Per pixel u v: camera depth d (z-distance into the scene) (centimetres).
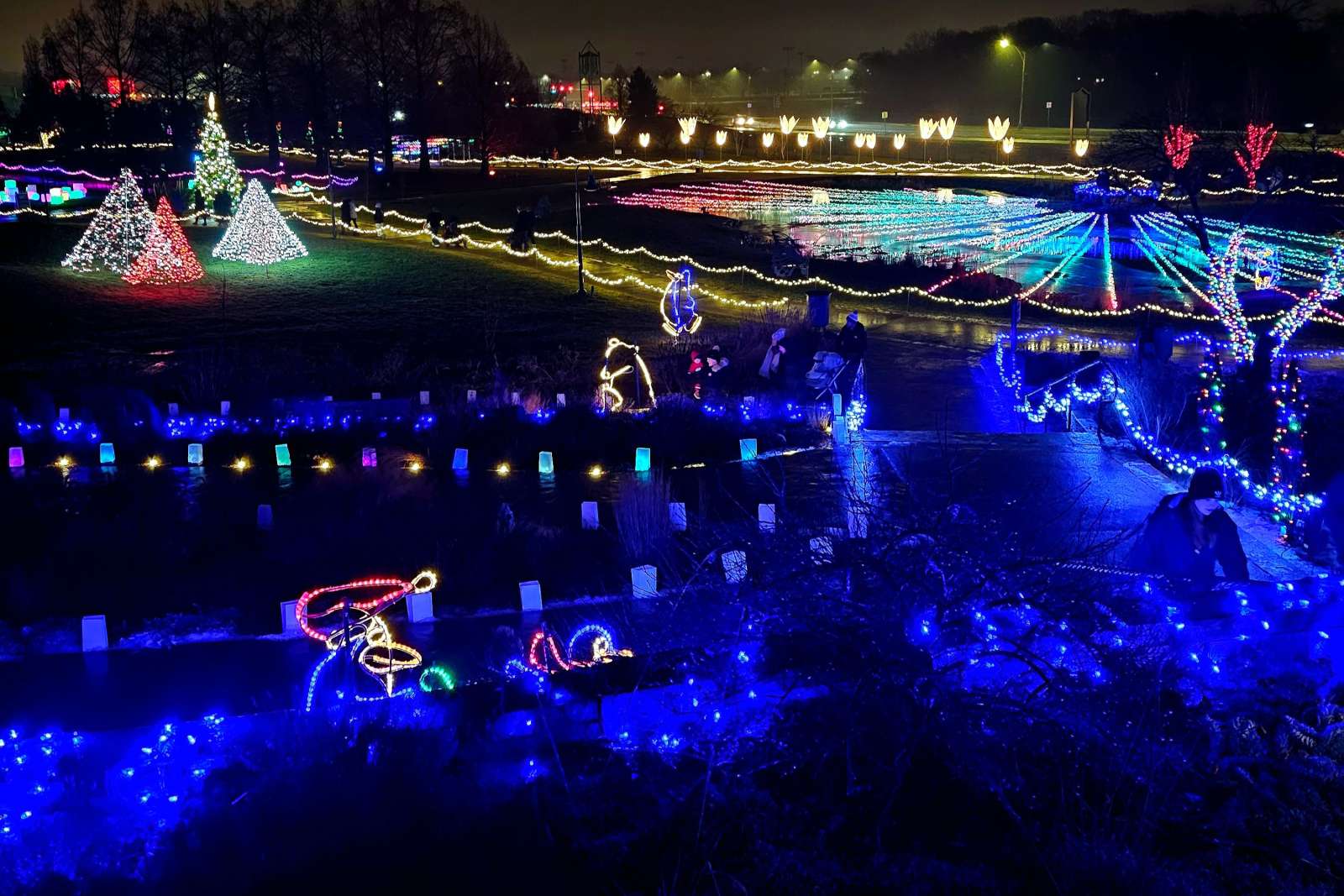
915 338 2773
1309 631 767
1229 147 6531
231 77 7669
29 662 897
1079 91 10262
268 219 3512
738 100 19288
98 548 1154
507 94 7750
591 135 9044
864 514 765
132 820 612
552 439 1638
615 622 936
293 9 7200
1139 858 532
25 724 796
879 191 6850
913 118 14538
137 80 7350
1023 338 2784
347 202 4556
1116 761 594
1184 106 7556
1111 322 3148
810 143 10256
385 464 1565
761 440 1655
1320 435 1545
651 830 576
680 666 723
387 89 6481
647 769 633
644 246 4394
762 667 688
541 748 670
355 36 6838
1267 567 1077
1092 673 675
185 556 1142
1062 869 531
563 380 2089
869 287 3656
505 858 555
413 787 606
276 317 2750
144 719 804
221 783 646
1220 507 866
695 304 2820
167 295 2922
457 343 2522
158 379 1959
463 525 1234
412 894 529
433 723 696
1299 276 3859
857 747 626
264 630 957
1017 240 4931
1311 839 573
